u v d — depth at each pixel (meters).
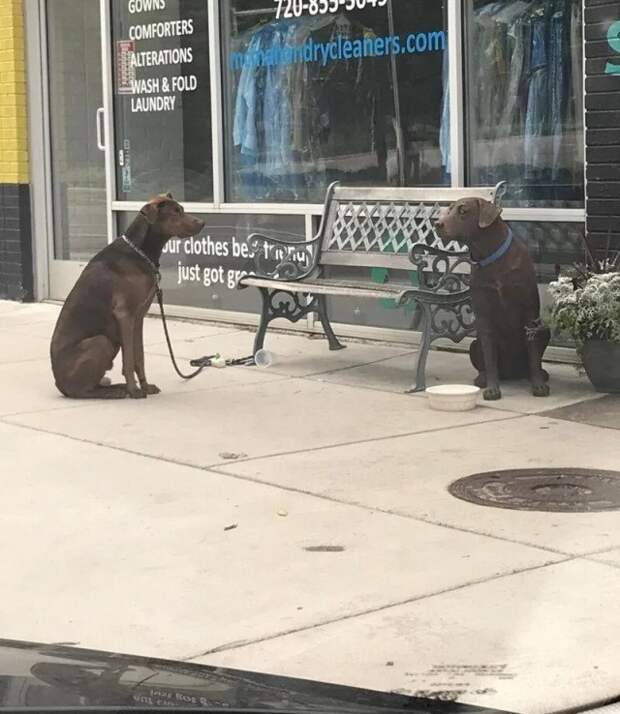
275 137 10.04
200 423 7.68
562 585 5.58
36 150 11.66
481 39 8.92
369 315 9.57
